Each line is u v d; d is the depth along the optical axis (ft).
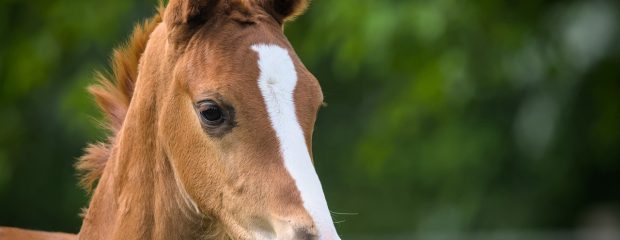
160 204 18.48
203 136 17.22
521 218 57.47
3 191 59.77
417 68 39.83
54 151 58.18
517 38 38.55
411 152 55.83
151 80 18.52
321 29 37.63
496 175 56.70
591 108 48.75
